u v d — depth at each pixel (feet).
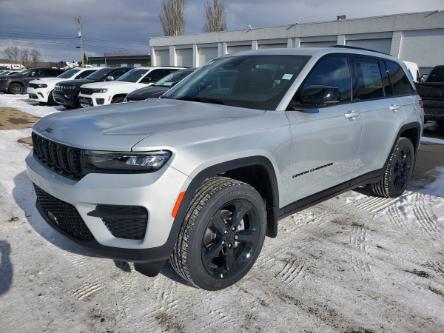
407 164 15.52
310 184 10.69
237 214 8.66
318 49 11.57
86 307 8.18
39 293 8.56
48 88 45.83
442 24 65.36
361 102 12.51
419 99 16.05
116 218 7.36
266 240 11.43
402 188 15.49
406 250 11.09
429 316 8.23
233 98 10.48
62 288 8.77
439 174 19.21
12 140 23.88
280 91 10.11
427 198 15.51
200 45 108.27
